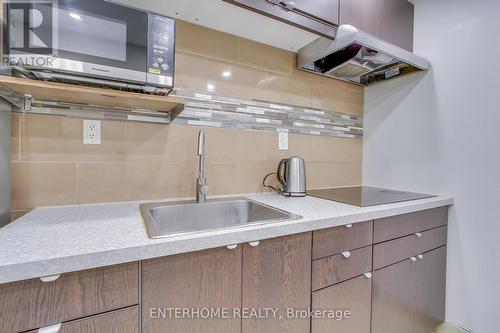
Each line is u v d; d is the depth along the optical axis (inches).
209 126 53.5
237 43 56.1
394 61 59.3
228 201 51.1
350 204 48.0
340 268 40.8
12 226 31.3
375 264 45.2
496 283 51.9
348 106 75.7
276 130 62.2
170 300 27.9
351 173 76.7
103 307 24.6
